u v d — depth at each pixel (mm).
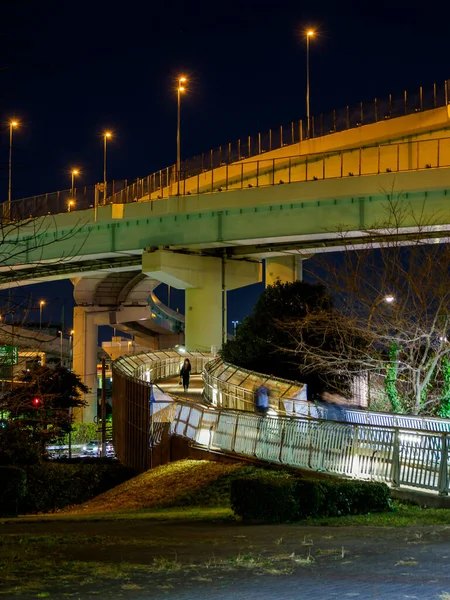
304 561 9164
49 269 72000
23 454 27219
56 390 58594
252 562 9117
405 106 56719
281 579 8070
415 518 14430
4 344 21328
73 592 7473
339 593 7309
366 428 19359
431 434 17266
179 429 30516
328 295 47500
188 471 26031
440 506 16562
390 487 18062
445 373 28406
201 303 64500
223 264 65250
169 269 61938
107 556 10000
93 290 108125
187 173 67000
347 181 50844
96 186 64125
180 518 16703
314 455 21453
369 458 19094
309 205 53688
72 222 63875
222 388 36969
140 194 65250
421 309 28328
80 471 29000
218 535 12484
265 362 45562
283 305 47219
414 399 28484
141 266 68250
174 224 61000
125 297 110875
